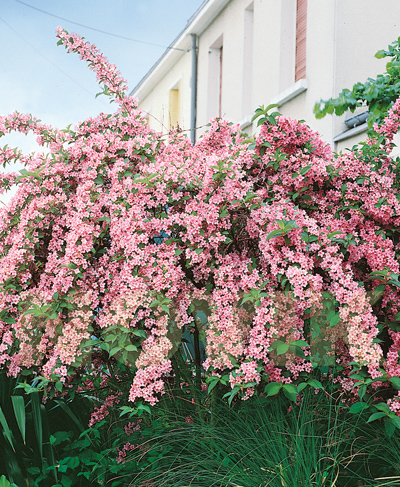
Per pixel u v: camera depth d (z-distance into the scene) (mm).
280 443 2973
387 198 3482
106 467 3352
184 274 3471
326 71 6949
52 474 3342
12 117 4508
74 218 3613
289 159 3512
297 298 3119
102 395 3936
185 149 4336
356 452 3098
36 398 3424
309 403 3348
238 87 10109
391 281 3143
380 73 6379
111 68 4719
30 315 3689
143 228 3428
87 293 3521
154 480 3082
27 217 3809
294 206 3387
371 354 2967
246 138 3877
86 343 3389
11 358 3783
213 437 3137
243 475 2824
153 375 3207
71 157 4066
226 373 3197
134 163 4055
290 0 8398
